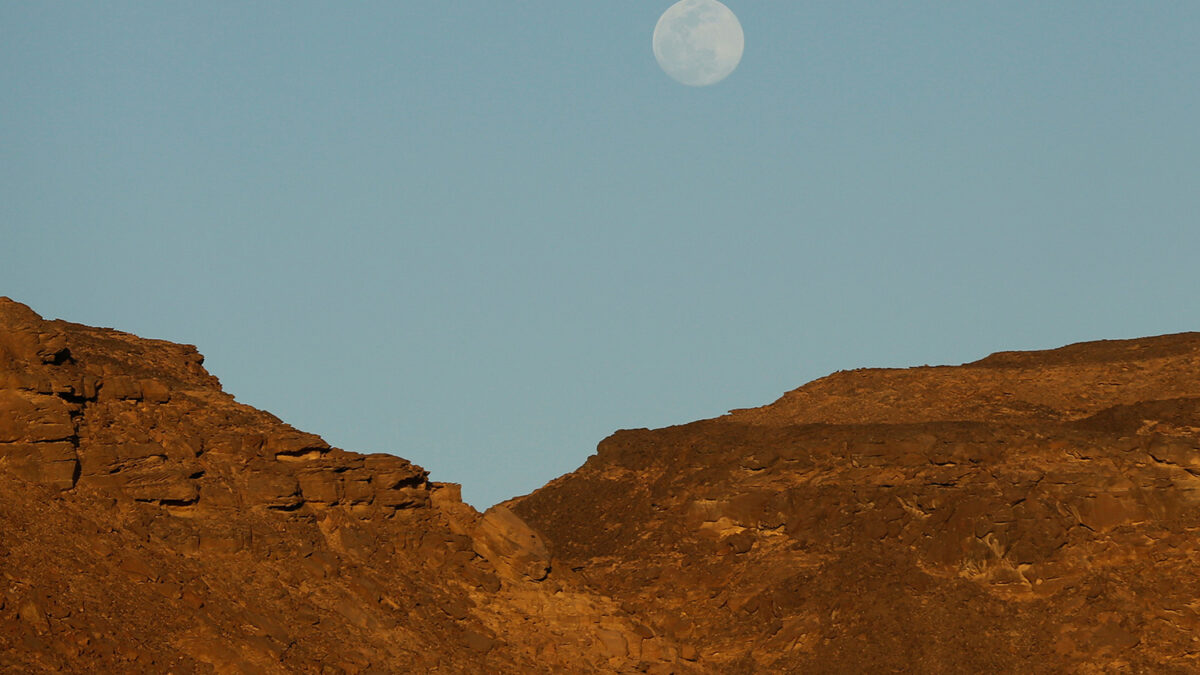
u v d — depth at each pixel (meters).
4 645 99.25
